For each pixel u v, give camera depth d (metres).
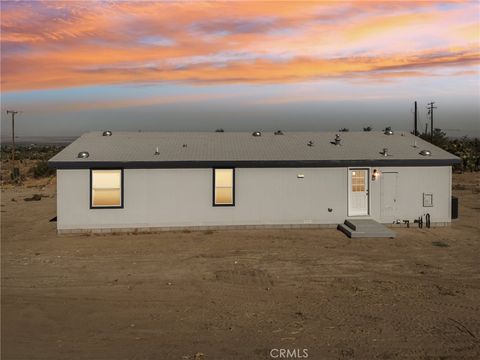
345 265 12.70
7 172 45.09
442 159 18.06
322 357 7.09
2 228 18.31
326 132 22.98
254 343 7.63
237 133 22.33
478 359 7.01
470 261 13.11
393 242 15.55
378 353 7.21
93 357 7.14
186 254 14.03
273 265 12.76
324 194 17.89
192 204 17.48
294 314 8.98
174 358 7.09
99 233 17.14
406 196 18.16
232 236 16.56
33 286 10.88
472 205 23.61
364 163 17.80
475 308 9.25
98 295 10.22
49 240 16.12
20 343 7.68
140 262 13.12
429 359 7.02
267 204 17.73
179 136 21.47
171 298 10.02
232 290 10.58
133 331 8.18
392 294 10.20
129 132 22.17
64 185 17.05
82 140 20.30
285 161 17.53
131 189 17.25
